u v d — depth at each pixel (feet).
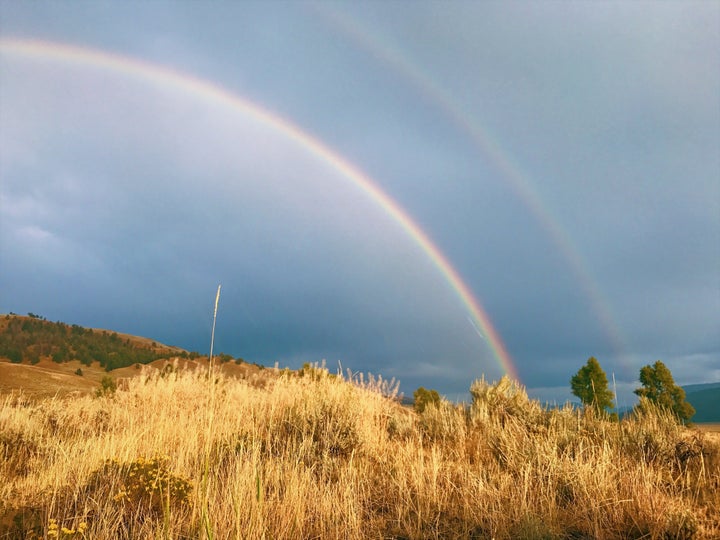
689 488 15.93
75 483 15.94
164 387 36.65
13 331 454.81
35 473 18.92
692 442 20.18
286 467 17.38
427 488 16.01
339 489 15.98
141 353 469.16
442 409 27.27
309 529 13.28
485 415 26.11
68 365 405.18
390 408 31.19
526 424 24.52
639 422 22.98
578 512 14.21
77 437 25.32
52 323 500.33
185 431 22.95
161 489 13.65
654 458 19.58
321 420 22.48
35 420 26.37
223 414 25.70
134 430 24.36
